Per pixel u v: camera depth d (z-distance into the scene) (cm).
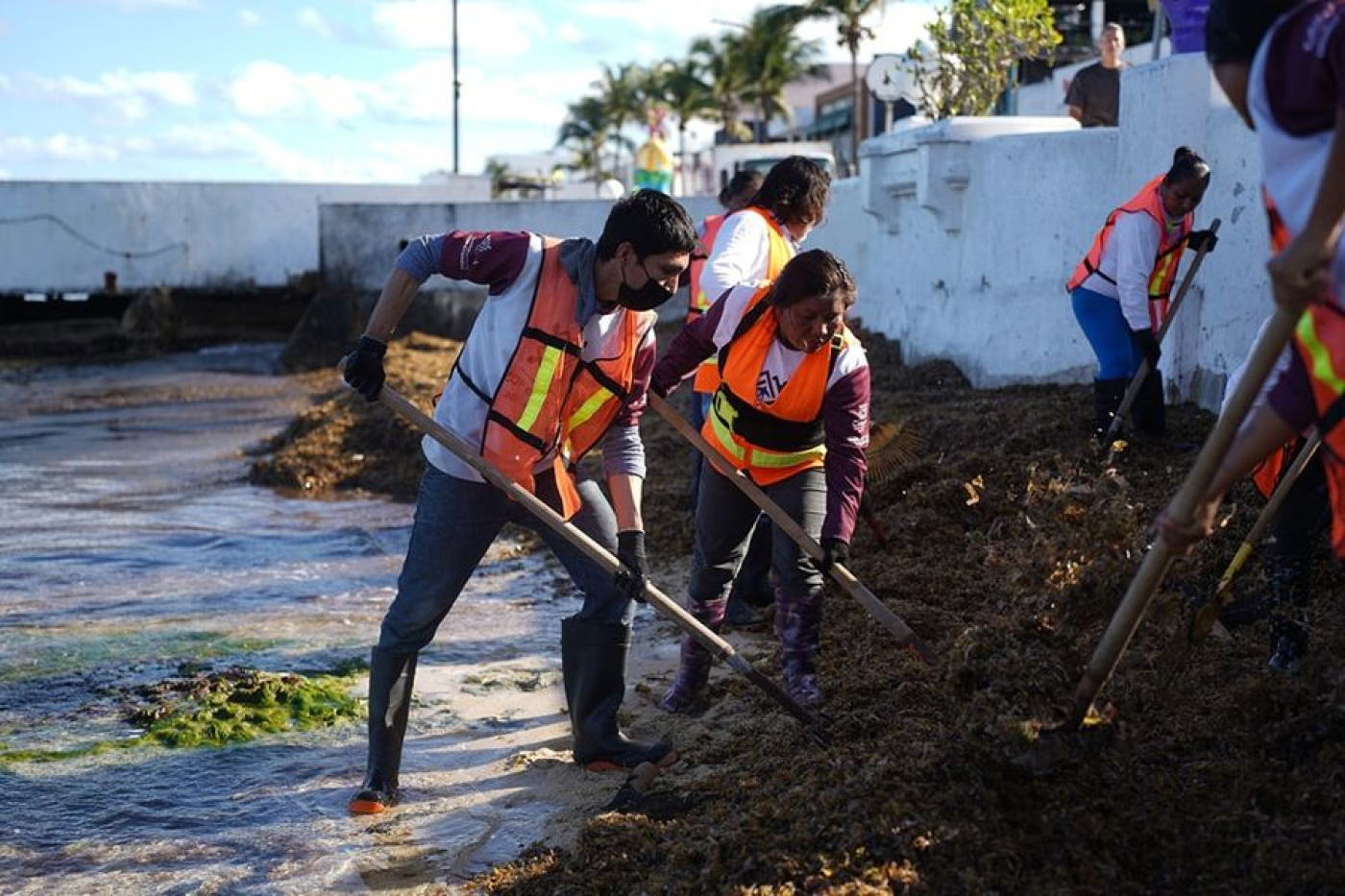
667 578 697
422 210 1919
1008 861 342
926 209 1114
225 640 627
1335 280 275
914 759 376
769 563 613
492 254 420
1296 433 305
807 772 405
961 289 1052
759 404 478
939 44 1132
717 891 352
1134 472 707
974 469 738
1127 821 365
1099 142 929
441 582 446
